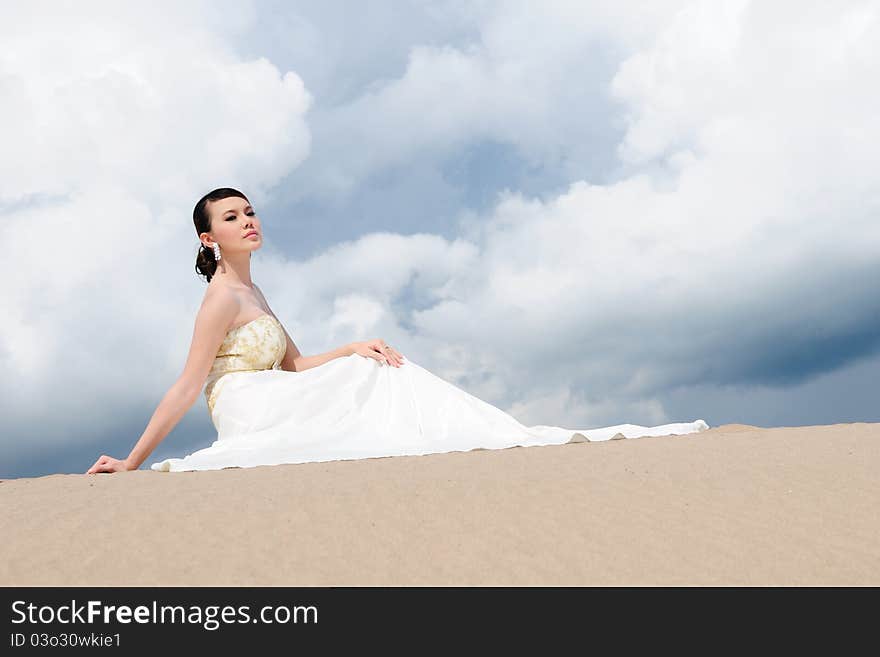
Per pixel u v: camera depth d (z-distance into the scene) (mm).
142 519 3812
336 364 6988
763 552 3469
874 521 3752
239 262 7523
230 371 7051
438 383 6898
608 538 3580
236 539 3580
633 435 6781
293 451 6219
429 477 4371
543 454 5254
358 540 3557
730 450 5082
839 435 5660
